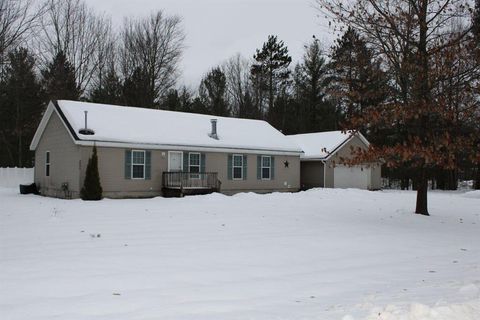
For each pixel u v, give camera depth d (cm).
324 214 1727
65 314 546
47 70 4234
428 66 1395
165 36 4909
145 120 2684
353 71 1742
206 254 945
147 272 778
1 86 3984
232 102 5775
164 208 1817
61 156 2439
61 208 1783
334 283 729
